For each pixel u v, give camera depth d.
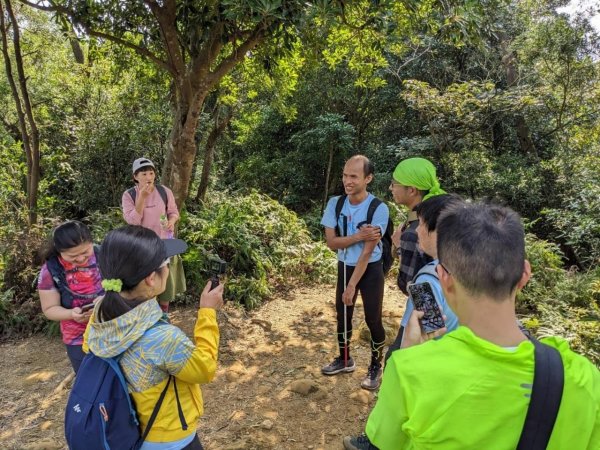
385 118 13.48
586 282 5.01
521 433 0.87
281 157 13.49
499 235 0.95
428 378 0.93
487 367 0.90
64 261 2.29
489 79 11.11
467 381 0.90
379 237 2.87
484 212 1.03
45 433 2.82
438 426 0.90
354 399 3.12
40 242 4.71
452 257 0.98
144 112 8.93
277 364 3.63
